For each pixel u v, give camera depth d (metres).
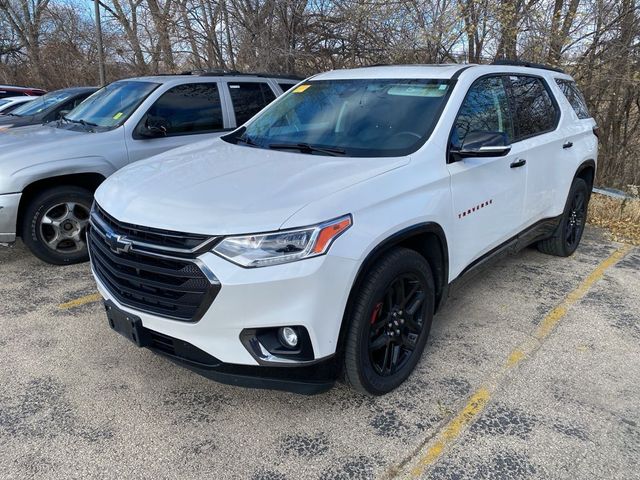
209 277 2.46
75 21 21.86
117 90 6.03
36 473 2.50
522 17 9.34
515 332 3.88
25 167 4.67
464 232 3.50
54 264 5.05
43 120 8.84
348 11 10.28
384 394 3.10
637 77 9.48
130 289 2.78
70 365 3.39
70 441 2.71
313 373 2.66
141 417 2.91
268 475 2.51
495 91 4.04
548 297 4.49
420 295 3.21
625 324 4.03
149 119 5.52
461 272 3.63
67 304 4.26
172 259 2.54
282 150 3.52
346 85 4.06
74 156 4.94
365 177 2.89
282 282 2.46
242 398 3.08
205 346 2.58
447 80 3.71
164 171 3.20
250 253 2.45
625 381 3.29
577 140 5.15
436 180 3.18
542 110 4.71
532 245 5.58
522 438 2.77
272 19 11.13
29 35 23.38
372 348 2.91
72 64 21.91
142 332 2.79
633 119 11.20
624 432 2.83
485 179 3.66
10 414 2.91
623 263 5.38
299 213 2.53
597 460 2.62
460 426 2.86
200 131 5.92
